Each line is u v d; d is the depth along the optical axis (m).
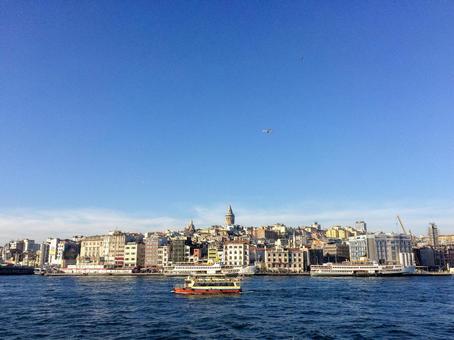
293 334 79.12
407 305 121.00
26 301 132.25
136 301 131.00
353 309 112.44
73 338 75.12
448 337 76.62
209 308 114.25
